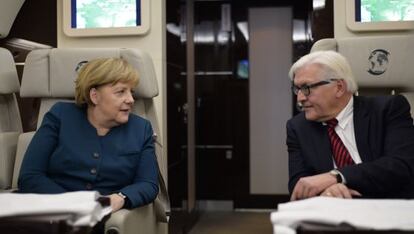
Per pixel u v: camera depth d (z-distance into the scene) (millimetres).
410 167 1316
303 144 1469
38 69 1894
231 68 4129
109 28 2295
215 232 3354
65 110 1624
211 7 4133
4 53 1970
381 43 1750
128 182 1575
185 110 3314
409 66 1726
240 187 4145
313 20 2293
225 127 4141
